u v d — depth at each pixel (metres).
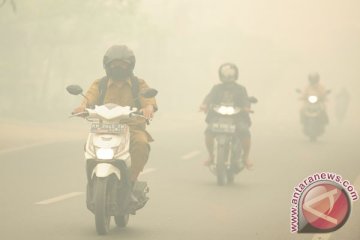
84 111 22.08
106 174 21.20
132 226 24.12
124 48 23.06
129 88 23.25
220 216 26.30
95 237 22.27
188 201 29.38
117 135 21.89
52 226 23.78
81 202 28.34
